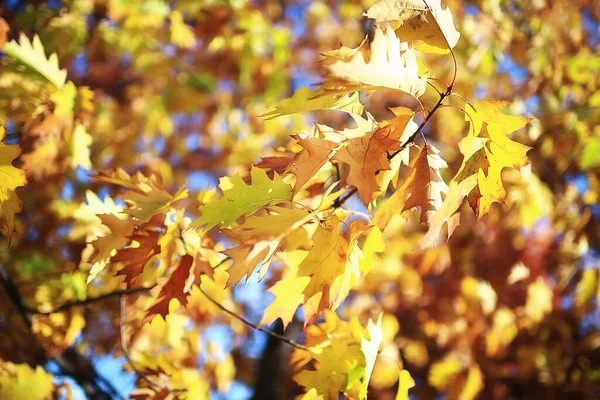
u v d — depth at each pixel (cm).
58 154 263
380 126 165
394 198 172
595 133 495
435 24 158
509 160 167
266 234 152
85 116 273
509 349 517
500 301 500
